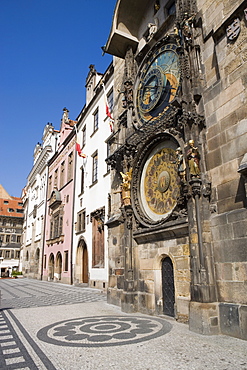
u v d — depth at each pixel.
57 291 22.22
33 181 57.06
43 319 10.54
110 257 14.81
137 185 12.77
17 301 16.38
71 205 31.41
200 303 8.15
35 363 5.87
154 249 11.31
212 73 9.70
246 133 8.12
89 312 11.89
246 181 7.36
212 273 8.36
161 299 10.83
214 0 9.98
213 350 6.43
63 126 38.81
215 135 9.12
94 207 24.95
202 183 9.02
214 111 9.29
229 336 7.57
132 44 15.38
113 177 15.84
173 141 10.68
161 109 12.18
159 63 12.78
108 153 23.41
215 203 8.76
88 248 25.28
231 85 8.78
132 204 12.67
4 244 80.00
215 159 8.98
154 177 11.98
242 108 8.33
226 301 7.91
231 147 8.51
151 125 12.21
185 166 9.54
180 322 9.41
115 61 17.98
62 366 5.67
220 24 9.29
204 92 9.81
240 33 8.62
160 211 11.38
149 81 13.33
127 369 5.45
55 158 41.41
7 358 6.22
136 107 13.99
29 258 54.94
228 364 5.55
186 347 6.70
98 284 22.47
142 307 11.66
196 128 9.49
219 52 9.30
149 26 13.95
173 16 12.47
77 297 17.58
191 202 9.08
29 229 57.62
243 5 8.46
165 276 10.83
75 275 27.84
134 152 13.34
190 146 9.22
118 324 9.34
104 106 25.06
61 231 34.00
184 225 9.46
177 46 10.95
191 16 10.64
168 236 10.49
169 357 6.05
